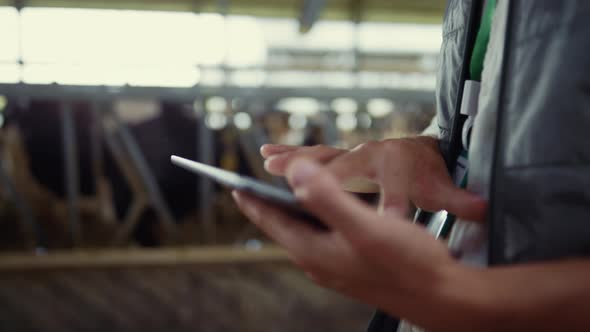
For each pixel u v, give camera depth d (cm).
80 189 283
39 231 274
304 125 300
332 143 300
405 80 297
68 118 269
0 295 249
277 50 396
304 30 292
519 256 42
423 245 29
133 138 271
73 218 277
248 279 261
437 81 69
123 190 277
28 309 250
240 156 283
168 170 275
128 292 256
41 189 282
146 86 261
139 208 279
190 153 278
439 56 69
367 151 54
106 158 275
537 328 31
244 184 35
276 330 261
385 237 28
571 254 39
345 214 28
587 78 39
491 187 45
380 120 304
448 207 51
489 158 50
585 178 38
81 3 253
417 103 288
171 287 258
